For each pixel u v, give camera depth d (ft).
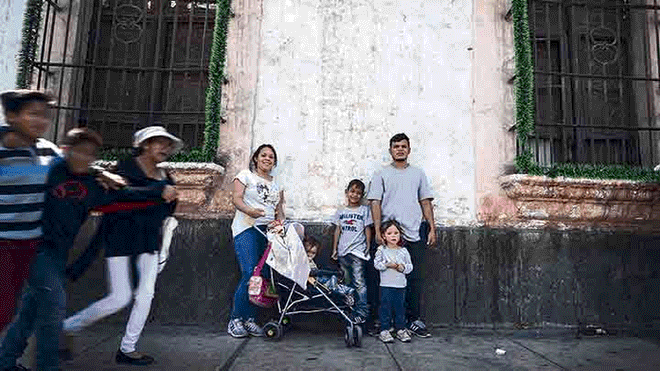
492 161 16.63
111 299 10.79
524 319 15.78
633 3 17.81
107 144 16.89
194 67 17.44
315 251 14.94
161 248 11.75
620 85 17.52
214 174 15.69
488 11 17.38
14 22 16.49
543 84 17.53
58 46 16.84
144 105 17.16
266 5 17.15
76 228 9.68
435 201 16.35
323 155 16.48
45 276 9.16
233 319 14.28
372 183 15.44
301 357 12.27
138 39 17.26
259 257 14.39
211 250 15.89
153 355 12.16
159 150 11.18
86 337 13.79
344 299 13.71
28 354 10.68
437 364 11.92
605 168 16.02
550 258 16.10
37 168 9.10
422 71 16.98
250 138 16.49
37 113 8.89
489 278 15.93
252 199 14.51
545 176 15.67
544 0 17.38
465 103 16.89
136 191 10.72
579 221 16.34
